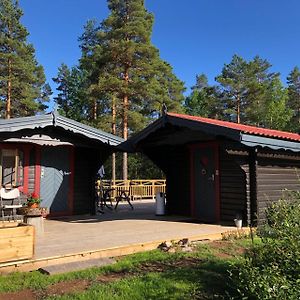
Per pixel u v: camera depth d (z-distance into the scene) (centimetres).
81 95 3481
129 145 1044
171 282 429
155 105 2675
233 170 890
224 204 911
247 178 827
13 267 474
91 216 1055
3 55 2561
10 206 893
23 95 2728
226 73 3606
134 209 1288
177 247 620
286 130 3706
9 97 2634
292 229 357
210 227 810
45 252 540
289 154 913
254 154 825
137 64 2350
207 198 965
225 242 685
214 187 944
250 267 353
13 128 849
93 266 505
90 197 1113
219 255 574
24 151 1000
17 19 2841
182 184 1050
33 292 402
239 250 602
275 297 288
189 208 1020
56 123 927
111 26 2462
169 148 1093
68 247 579
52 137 1007
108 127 2366
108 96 2303
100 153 1116
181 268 490
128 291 401
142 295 391
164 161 1095
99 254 558
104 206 1349
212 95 3581
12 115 2795
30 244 492
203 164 981
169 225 848
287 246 354
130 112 2334
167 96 2784
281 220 389
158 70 2562
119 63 2420
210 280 437
